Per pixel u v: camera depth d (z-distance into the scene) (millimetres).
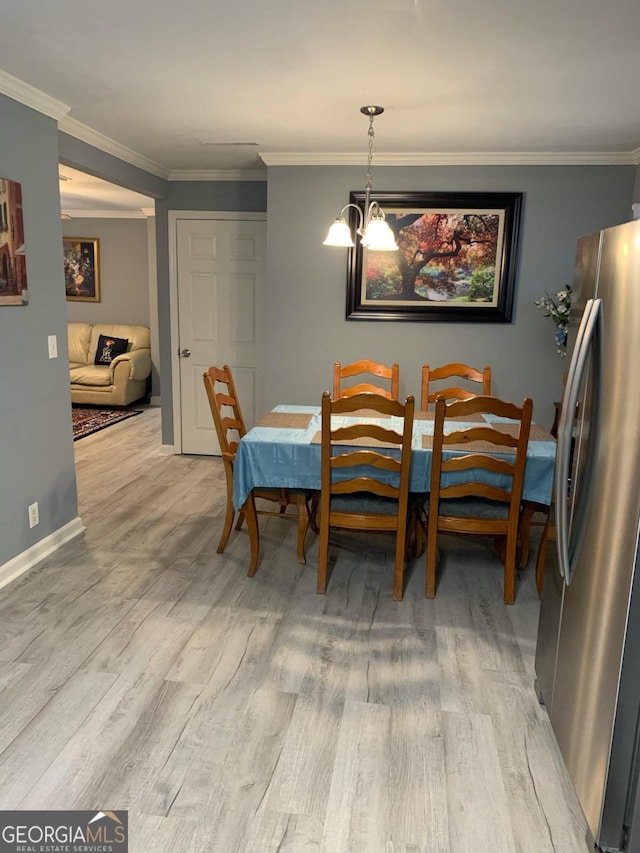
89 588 3033
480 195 4168
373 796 1823
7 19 2189
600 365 1668
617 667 1505
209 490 4578
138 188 4609
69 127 3510
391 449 2977
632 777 1536
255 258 5176
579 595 1787
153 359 8039
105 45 2414
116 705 2186
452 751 2008
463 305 4344
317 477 3014
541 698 2209
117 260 8328
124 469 5098
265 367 4680
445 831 1715
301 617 2809
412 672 2416
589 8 2031
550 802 1822
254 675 2375
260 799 1802
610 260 1635
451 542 3711
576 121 3332
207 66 2625
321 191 4328
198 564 3332
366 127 3531
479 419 3598
